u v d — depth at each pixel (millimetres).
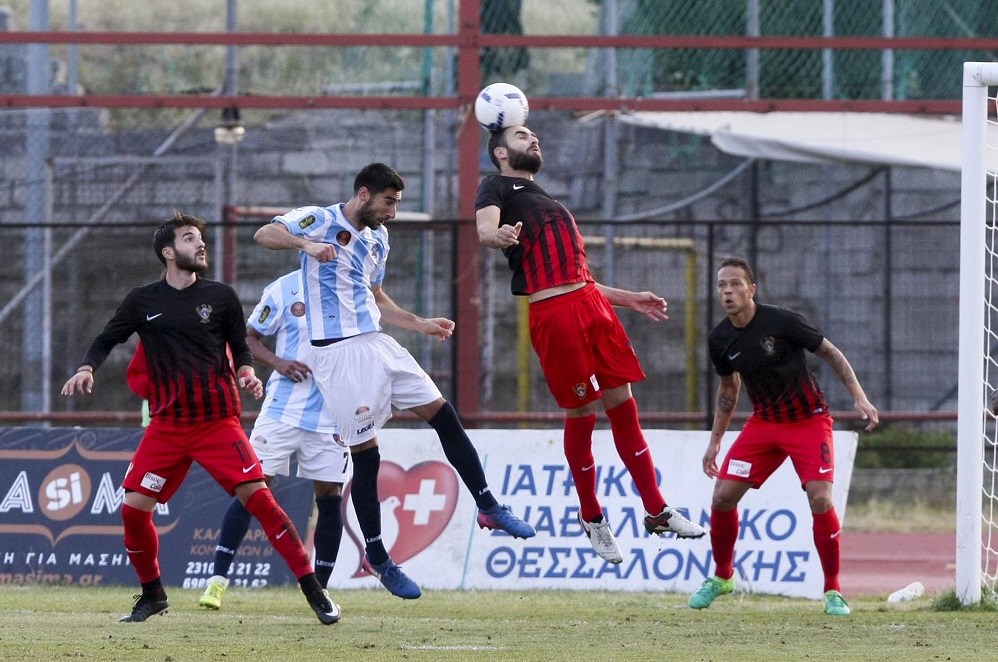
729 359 27812
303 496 35500
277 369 28125
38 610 27062
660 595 33406
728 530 28609
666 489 35000
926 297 57062
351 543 34875
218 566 27875
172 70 54625
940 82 52656
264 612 26938
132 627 22625
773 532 34281
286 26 53438
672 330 51250
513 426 47656
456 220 43406
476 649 19469
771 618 26062
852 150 51156
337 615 23031
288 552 22906
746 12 51594
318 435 28141
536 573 34656
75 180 52375
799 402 27578
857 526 47719
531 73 53938
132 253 51500
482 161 51688
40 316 48250
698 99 48406
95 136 53250
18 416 44062
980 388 28281
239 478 22703
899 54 52500
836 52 51562
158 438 22938
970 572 28234
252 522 34562
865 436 52688
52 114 53031
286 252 51875
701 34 51844
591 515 22844
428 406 23500
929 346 56625
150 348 22703
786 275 57312
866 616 26609
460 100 46156
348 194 53688
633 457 22391
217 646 19531
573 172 57906
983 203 28266
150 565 24016
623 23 52531
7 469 35719
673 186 58688
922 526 47781
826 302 55688
